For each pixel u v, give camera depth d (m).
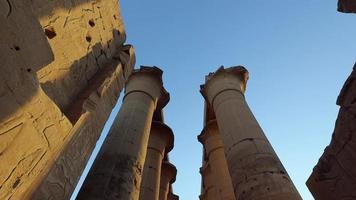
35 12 4.46
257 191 7.50
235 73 15.09
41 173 3.88
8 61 3.11
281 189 7.36
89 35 6.50
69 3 5.55
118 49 8.20
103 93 6.39
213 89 14.44
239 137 9.75
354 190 5.14
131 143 9.36
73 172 4.90
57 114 4.03
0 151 3.02
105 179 7.61
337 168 5.54
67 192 4.70
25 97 3.34
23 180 3.41
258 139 9.46
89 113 5.64
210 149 16.33
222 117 11.66
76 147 5.01
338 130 5.51
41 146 3.71
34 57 3.46
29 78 3.39
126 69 8.02
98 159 8.50
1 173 3.04
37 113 3.56
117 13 8.28
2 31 3.07
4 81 3.07
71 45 5.68
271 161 8.41
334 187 5.57
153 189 13.37
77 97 5.83
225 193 13.37
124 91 13.86
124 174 8.02
